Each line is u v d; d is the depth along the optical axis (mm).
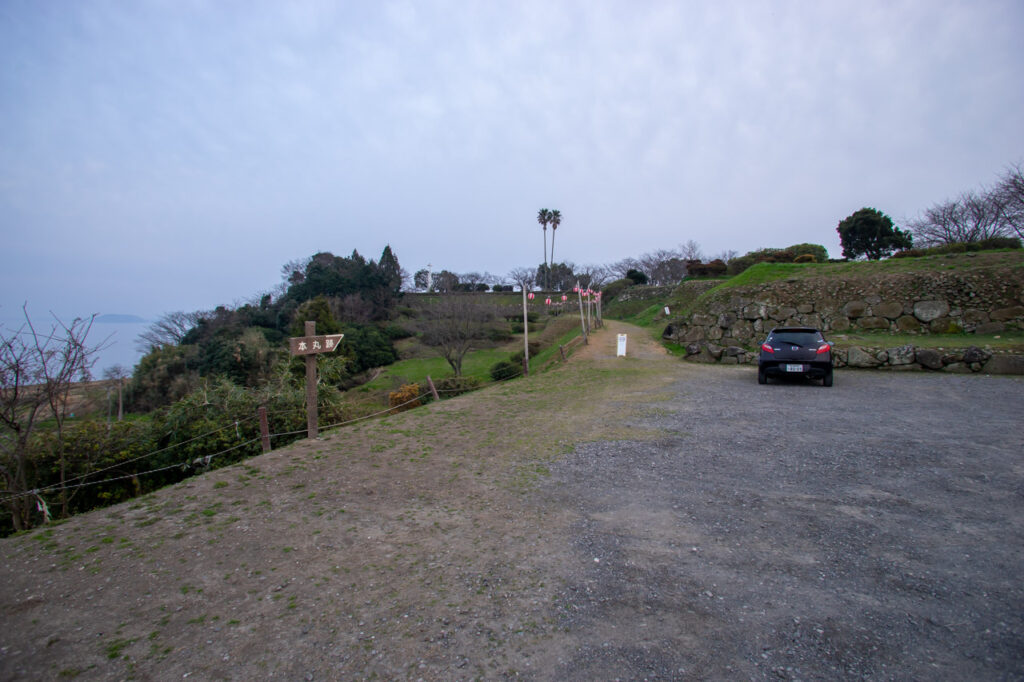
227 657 2561
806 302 18359
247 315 43656
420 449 7086
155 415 10906
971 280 15594
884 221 33656
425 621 2855
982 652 2469
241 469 6168
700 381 12383
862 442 6477
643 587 3168
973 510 4254
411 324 32781
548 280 71750
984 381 10680
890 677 2307
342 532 4195
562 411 9398
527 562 3561
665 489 5066
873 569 3316
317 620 2887
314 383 7730
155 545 3941
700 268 40406
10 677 2418
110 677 2414
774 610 2875
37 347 6730
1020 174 21781
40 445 8148
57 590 3264
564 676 2363
